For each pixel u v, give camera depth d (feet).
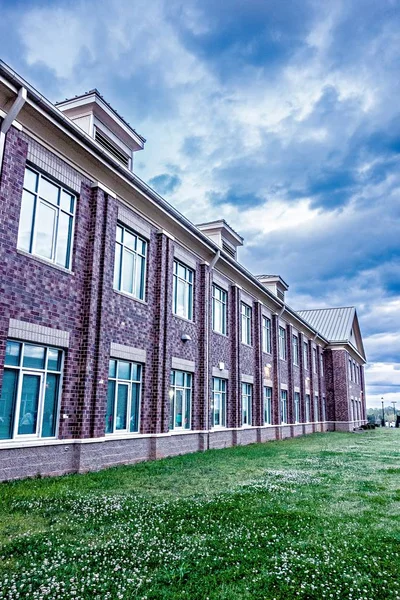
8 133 30.68
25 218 32.55
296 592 13.94
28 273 31.71
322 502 25.79
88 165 38.32
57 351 34.73
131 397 43.50
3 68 27.96
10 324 29.86
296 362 107.24
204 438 55.77
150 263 47.73
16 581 14.10
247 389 75.66
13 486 27.14
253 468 39.58
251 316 79.10
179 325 52.80
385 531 20.12
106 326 38.99
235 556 16.66
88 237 38.45
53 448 32.71
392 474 37.63
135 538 18.24
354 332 163.22
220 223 69.97
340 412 134.21
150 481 31.40
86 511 22.04
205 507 23.56
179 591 13.85
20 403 30.94
